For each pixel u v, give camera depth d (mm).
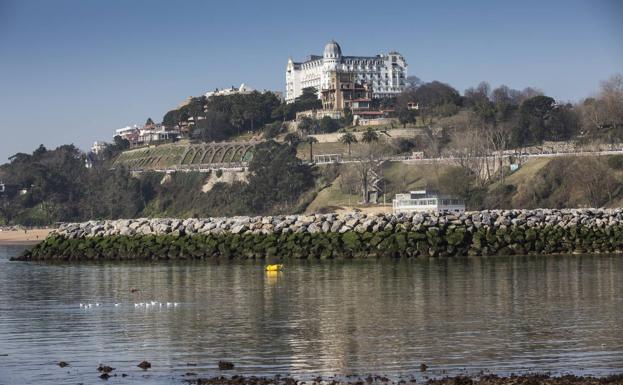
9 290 79875
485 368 42344
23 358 46531
